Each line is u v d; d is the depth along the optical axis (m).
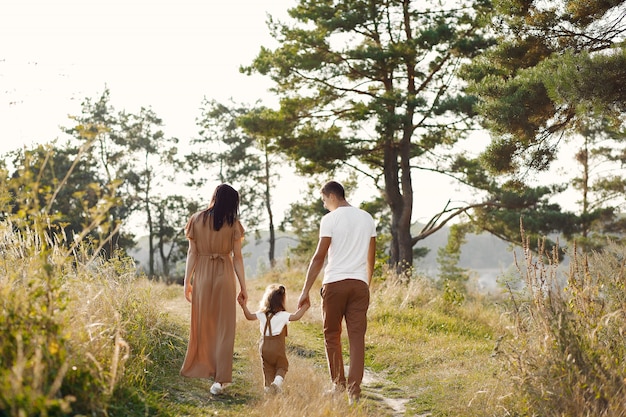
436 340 9.19
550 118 10.48
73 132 38.25
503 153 11.05
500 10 11.05
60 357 3.44
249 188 44.25
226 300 5.29
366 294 5.57
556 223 22.67
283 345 5.61
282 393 5.25
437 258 42.53
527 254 5.51
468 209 23.75
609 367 4.79
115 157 43.59
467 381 6.27
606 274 5.84
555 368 4.76
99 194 3.66
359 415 4.95
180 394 4.93
